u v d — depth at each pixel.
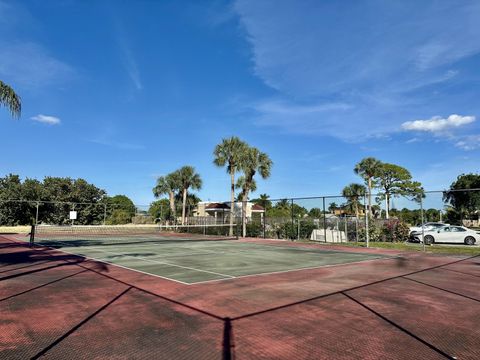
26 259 15.89
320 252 19.97
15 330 6.06
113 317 6.85
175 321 6.60
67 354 5.04
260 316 6.92
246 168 37.31
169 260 15.75
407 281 10.68
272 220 33.88
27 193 49.91
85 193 59.75
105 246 23.25
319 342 5.52
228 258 16.69
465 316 6.92
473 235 24.72
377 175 62.09
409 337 5.75
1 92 16.53
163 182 53.38
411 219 43.06
